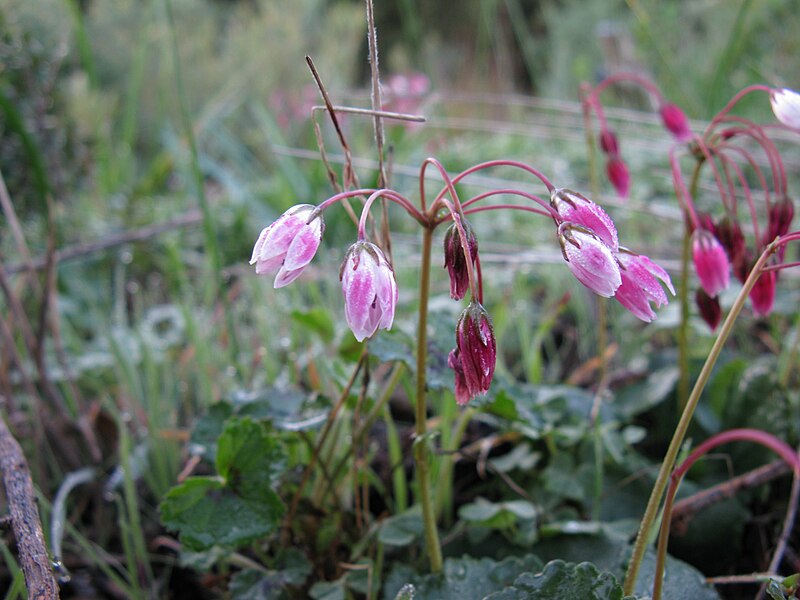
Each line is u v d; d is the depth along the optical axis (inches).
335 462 7.6
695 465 8.0
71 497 8.6
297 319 8.1
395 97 18.8
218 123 22.5
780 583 5.5
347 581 6.6
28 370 10.5
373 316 5.0
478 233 14.4
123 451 7.5
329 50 26.0
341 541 7.2
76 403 9.4
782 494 8.0
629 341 10.3
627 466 7.9
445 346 6.9
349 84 26.2
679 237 13.0
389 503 7.9
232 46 27.4
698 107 19.1
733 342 10.6
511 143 18.9
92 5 25.9
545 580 5.5
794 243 11.6
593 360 9.9
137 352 10.7
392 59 29.6
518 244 14.0
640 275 5.4
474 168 5.6
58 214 12.8
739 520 7.4
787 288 10.9
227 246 14.1
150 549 8.2
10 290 9.0
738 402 8.2
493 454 8.8
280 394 7.5
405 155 18.1
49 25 13.1
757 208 12.9
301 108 20.7
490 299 11.5
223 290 10.1
